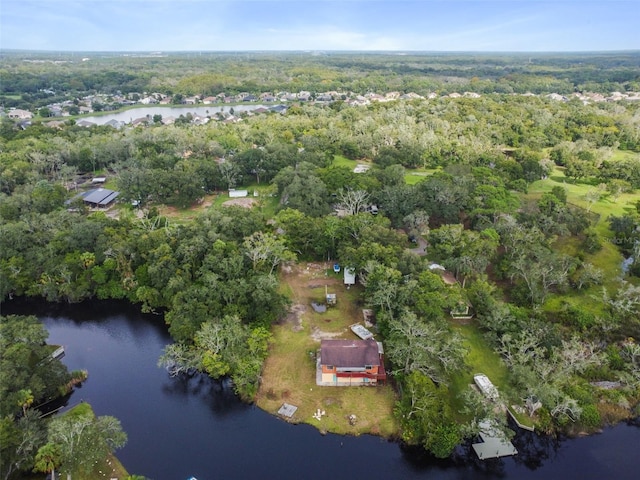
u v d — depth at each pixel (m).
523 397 56.44
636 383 58.69
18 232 86.00
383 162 145.62
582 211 105.44
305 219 95.06
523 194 121.50
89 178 145.00
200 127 185.88
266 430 55.25
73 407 58.62
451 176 116.38
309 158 139.25
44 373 57.66
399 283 72.88
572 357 58.00
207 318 67.06
